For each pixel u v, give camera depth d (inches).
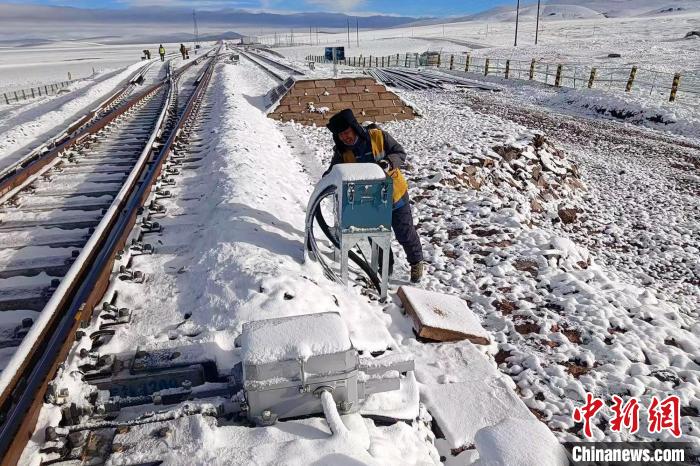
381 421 115.3
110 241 199.9
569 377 142.3
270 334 107.7
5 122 650.2
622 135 613.6
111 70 1651.1
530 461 80.0
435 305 170.2
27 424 100.8
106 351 133.5
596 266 238.8
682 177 451.8
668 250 314.5
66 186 294.4
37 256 196.2
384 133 180.9
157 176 291.9
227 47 4943.4
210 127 465.4
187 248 200.8
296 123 572.4
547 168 419.5
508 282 197.6
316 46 4461.1
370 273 191.3
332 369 107.3
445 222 263.3
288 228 226.2
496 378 138.3
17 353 117.8
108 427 105.3
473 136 444.8
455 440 117.5
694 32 2439.7
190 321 147.3
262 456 97.0
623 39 2758.4
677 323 175.0
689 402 133.0
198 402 110.8
